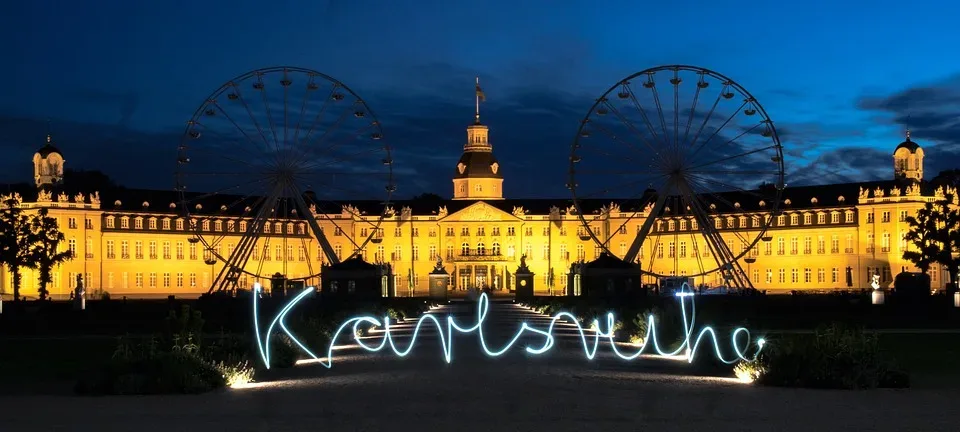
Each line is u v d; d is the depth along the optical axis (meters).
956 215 191.62
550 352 81.00
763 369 59.31
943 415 47.31
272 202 177.62
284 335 76.06
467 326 120.38
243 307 136.50
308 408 50.28
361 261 178.88
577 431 43.62
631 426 44.78
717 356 68.62
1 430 44.31
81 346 90.69
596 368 68.19
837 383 56.78
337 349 86.62
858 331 61.53
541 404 51.16
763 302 139.62
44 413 48.97
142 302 158.88
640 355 77.56
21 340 99.50
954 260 191.38
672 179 172.12
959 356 75.56
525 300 185.12
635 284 174.12
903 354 77.31
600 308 126.25
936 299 148.75
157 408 50.44
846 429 43.88
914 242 194.25
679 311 86.19
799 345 59.97
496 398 53.41
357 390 56.97
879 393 54.81
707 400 52.31
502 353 79.56
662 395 54.25
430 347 87.44
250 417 47.62
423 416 47.69
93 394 55.91
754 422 45.72
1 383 61.72
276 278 177.12
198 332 62.59
